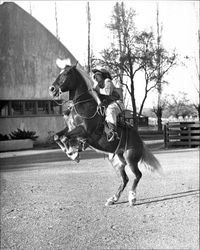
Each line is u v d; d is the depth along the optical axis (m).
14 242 2.99
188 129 18.59
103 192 7.23
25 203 5.32
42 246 3.12
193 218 5.19
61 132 5.68
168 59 21.31
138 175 6.52
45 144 9.66
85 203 6.09
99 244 3.68
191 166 11.55
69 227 4.22
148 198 7.16
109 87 6.00
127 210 5.96
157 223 4.88
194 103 33.00
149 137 24.59
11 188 5.86
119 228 4.55
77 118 5.78
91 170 10.55
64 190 6.96
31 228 3.77
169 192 7.70
